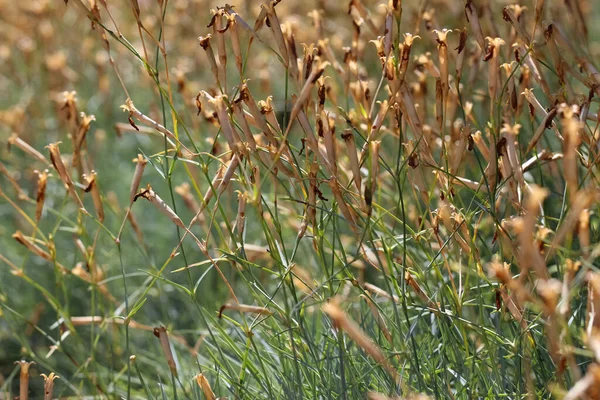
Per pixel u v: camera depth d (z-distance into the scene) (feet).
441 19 5.02
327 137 3.96
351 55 4.17
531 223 3.59
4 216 5.32
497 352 4.11
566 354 3.69
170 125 5.08
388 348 4.14
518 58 4.10
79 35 5.97
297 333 4.11
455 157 4.06
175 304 4.88
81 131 4.22
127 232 5.02
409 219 4.41
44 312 4.88
